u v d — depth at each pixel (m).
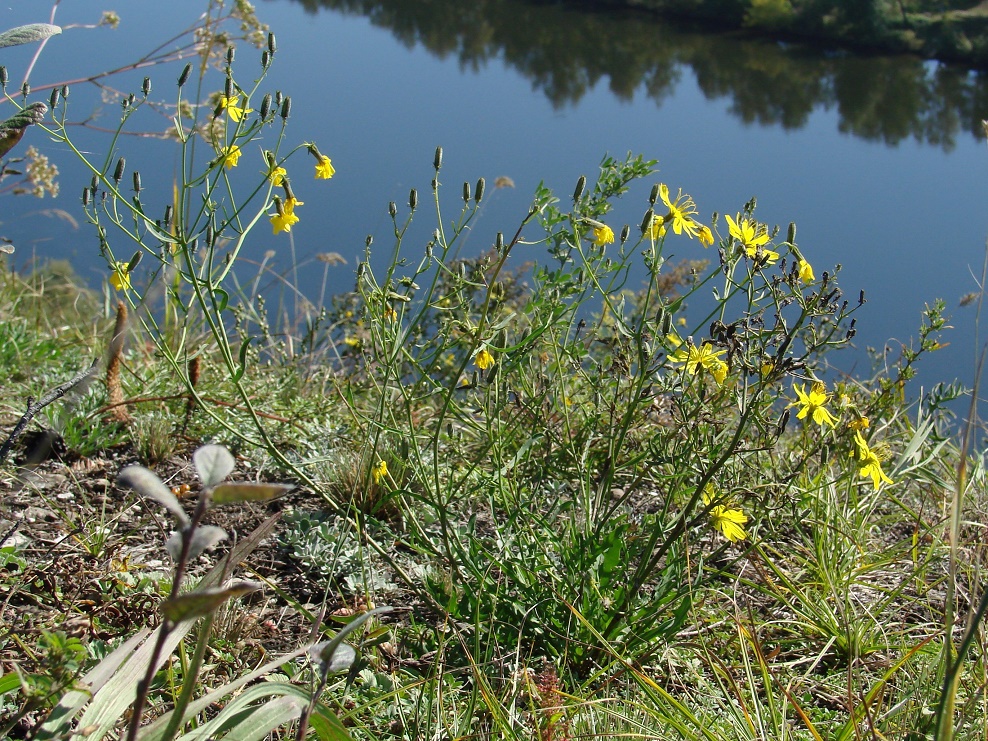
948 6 32.50
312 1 35.78
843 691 2.73
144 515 3.32
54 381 4.04
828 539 3.42
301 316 5.61
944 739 1.84
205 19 5.11
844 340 2.87
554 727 2.29
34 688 1.65
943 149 20.78
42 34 2.26
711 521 2.85
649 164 2.81
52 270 6.96
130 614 2.54
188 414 3.89
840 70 29.88
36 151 4.88
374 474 3.47
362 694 2.45
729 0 36.31
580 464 3.07
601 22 36.91
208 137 3.30
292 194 2.84
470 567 2.86
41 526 3.10
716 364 2.74
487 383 2.93
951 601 2.01
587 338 3.21
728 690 2.70
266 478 3.76
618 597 2.84
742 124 23.14
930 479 4.18
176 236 2.67
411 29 33.03
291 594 3.04
